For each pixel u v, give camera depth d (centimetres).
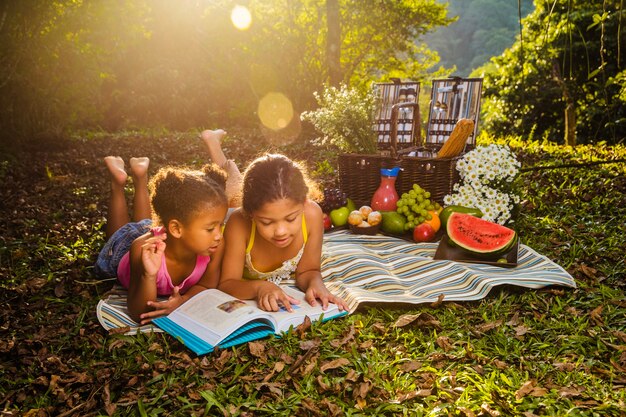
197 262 313
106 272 347
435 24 1576
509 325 291
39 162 895
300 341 271
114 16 1088
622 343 269
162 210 282
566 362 254
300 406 227
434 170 465
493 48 3806
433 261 380
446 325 295
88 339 281
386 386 238
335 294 330
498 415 215
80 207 594
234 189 414
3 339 286
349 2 1480
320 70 1538
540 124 1458
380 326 286
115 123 1717
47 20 978
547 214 488
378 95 543
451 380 240
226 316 277
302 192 278
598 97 1237
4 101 976
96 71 1120
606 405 217
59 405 232
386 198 473
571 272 358
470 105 555
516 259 379
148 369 253
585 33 1213
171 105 1773
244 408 227
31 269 394
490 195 442
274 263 331
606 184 545
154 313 291
